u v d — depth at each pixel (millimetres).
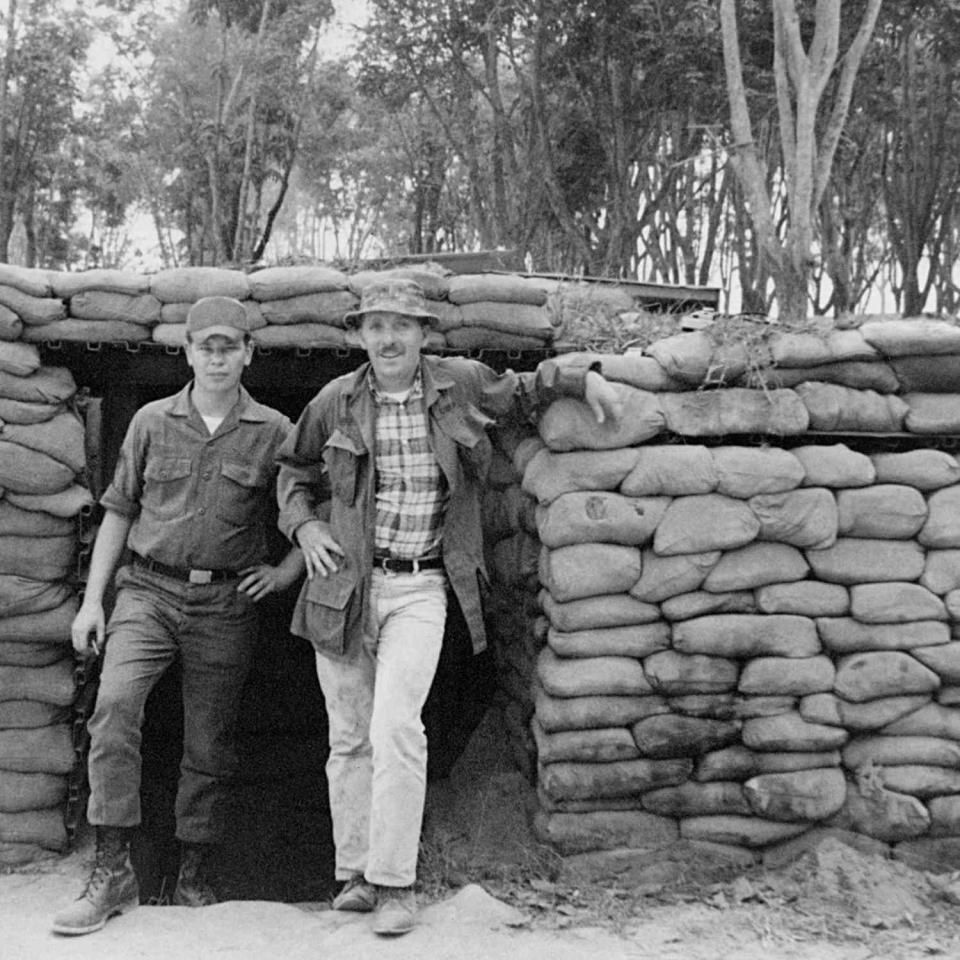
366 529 3107
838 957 2797
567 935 2932
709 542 3318
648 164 13875
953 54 12633
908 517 3379
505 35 13617
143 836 4531
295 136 15453
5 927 3014
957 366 3453
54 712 3613
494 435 4238
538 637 3518
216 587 3404
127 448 3439
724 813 3344
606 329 4086
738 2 11617
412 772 2982
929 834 3322
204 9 14852
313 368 4387
